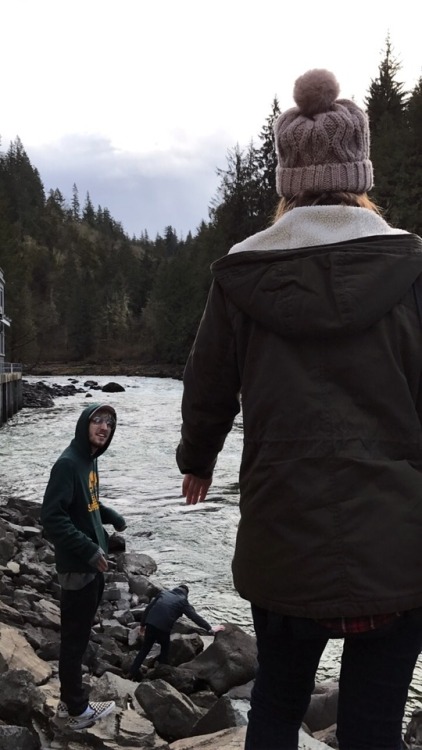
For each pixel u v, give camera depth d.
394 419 1.68
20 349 90.38
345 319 1.65
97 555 4.02
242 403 1.83
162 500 14.80
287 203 1.96
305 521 1.62
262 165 65.88
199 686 5.55
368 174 1.90
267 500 1.70
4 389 32.41
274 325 1.72
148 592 8.73
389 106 63.84
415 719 4.48
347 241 1.73
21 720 4.15
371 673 1.69
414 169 49.31
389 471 1.62
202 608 8.53
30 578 8.53
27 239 178.62
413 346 1.71
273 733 1.84
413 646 1.68
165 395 51.69
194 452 2.06
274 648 1.79
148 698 4.40
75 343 121.69
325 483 1.63
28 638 5.94
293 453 1.68
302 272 1.71
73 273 154.12
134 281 144.00
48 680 4.95
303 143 1.87
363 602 1.56
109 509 4.55
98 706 4.24
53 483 4.10
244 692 5.35
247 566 1.74
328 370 1.69
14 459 21.05
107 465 19.52
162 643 5.88
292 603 1.62
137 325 125.38
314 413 1.67
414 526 1.61
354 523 1.59
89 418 4.21
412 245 1.73
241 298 1.78
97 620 7.50
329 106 1.91
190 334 91.19
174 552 11.02
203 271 77.19
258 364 1.78
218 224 69.81
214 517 13.23
